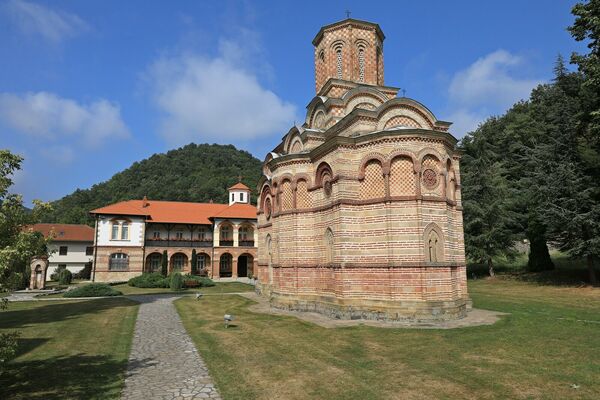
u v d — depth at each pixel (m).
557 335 15.71
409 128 20.30
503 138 55.72
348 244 20.62
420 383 10.23
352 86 29.20
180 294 36.38
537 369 11.24
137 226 56.41
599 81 24.52
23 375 11.12
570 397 9.16
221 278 59.03
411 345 14.30
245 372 11.31
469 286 37.84
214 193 108.31
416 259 19.36
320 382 10.41
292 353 13.41
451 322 18.70
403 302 19.23
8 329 18.33
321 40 31.48
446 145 21.50
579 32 25.14
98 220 54.62
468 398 9.20
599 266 39.09
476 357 12.60
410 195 19.95
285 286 24.67
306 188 24.48
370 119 22.92
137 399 9.26
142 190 110.75
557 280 36.00
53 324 19.58
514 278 40.66
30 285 45.19
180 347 14.48
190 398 9.32
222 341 15.37
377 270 20.09
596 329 16.88
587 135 33.12
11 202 9.05
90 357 13.11
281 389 9.90
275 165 26.14
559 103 35.97
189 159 145.38
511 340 14.87
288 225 24.81
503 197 44.81
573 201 31.81
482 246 43.50
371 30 30.23
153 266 58.44
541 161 35.88
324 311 21.64
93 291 34.69
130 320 20.61
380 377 10.76
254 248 61.88
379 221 20.38
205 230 61.84
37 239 9.24
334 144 21.47
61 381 10.57
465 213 44.84
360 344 14.58
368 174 21.11
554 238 37.91
